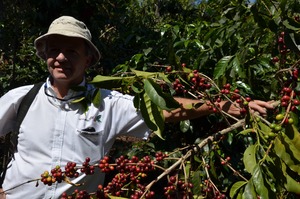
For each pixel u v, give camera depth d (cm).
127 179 188
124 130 235
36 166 225
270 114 214
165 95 162
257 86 285
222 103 202
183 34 387
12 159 237
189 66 325
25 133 229
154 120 172
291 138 151
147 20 771
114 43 590
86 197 178
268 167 149
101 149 232
